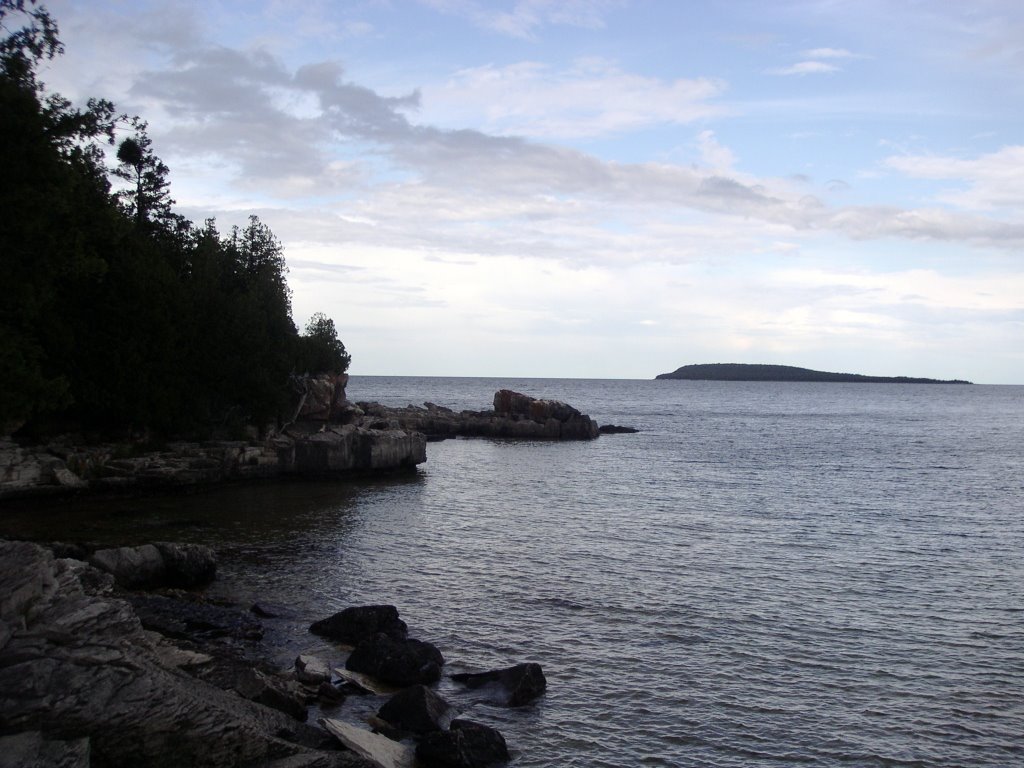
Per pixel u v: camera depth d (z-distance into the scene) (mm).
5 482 38969
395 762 14734
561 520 42250
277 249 73188
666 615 25281
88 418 47188
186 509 42156
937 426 137000
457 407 180750
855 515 45094
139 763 11750
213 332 54031
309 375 66000
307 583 27859
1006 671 21109
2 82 27141
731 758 16188
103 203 42562
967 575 31109
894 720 18078
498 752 15742
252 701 15539
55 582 14336
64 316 45281
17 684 11148
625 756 16141
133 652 13398
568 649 22078
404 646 19969
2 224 27203
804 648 22578
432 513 43625
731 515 44625
